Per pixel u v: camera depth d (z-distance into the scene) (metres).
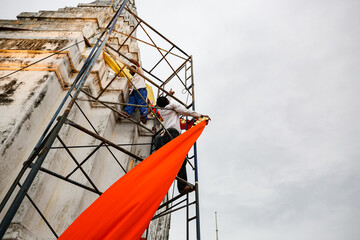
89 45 6.46
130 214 2.79
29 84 4.53
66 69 5.24
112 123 6.23
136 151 6.66
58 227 4.01
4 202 2.51
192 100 6.49
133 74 7.55
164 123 5.40
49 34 5.88
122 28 11.28
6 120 3.84
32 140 4.19
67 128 4.75
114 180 5.52
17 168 3.79
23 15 7.16
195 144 5.37
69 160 4.80
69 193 4.46
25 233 3.24
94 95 5.99
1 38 5.48
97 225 2.61
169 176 3.37
